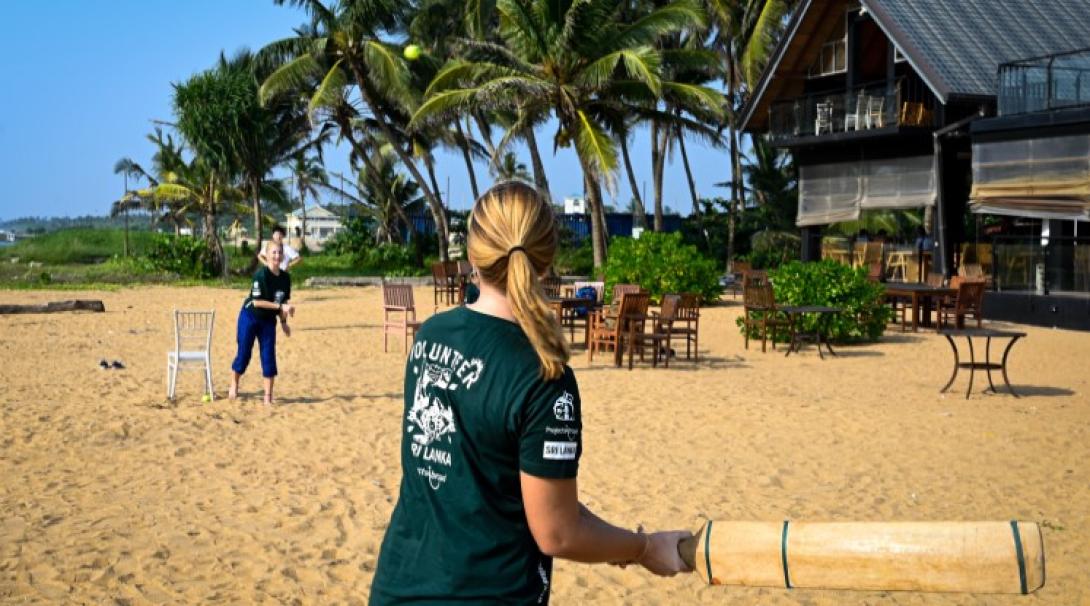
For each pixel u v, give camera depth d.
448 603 2.21
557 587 5.54
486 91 30.20
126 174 62.75
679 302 15.88
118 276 40.56
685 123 34.38
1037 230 30.58
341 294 32.19
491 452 2.22
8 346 16.61
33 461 8.17
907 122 25.98
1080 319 20.92
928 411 11.12
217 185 49.03
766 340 18.02
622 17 39.84
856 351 17.33
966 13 26.55
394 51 39.22
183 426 9.66
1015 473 8.24
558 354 2.21
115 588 5.41
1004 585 1.96
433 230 59.94
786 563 2.12
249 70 44.09
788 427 10.10
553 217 2.37
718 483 7.83
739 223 43.75
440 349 2.32
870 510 7.09
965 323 22.05
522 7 30.23
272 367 10.98
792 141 28.86
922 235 34.16
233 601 5.26
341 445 8.97
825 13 28.66
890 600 5.43
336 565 5.85
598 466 8.34
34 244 66.88
